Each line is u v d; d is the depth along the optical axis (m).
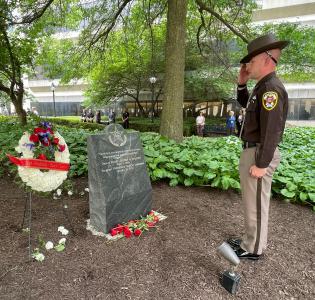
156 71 17.80
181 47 6.63
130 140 3.45
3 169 5.65
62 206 3.94
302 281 2.46
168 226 3.38
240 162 2.56
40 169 2.94
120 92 20.64
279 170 4.52
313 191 4.04
